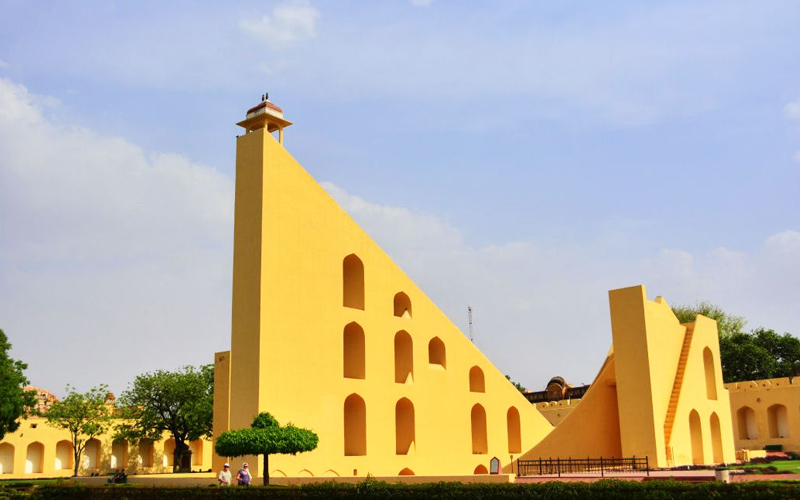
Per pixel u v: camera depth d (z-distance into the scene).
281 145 31.11
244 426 27.84
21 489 29.17
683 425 35.19
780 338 65.88
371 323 33.81
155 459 60.25
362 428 32.59
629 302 34.41
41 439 54.88
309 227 31.42
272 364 28.50
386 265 35.47
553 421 53.56
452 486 21.23
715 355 42.03
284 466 28.44
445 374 37.81
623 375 33.94
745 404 51.81
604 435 35.44
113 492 26.44
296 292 30.16
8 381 42.25
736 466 32.06
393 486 21.94
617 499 19.31
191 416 53.34
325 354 30.94
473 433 40.41
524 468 33.25
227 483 25.97
